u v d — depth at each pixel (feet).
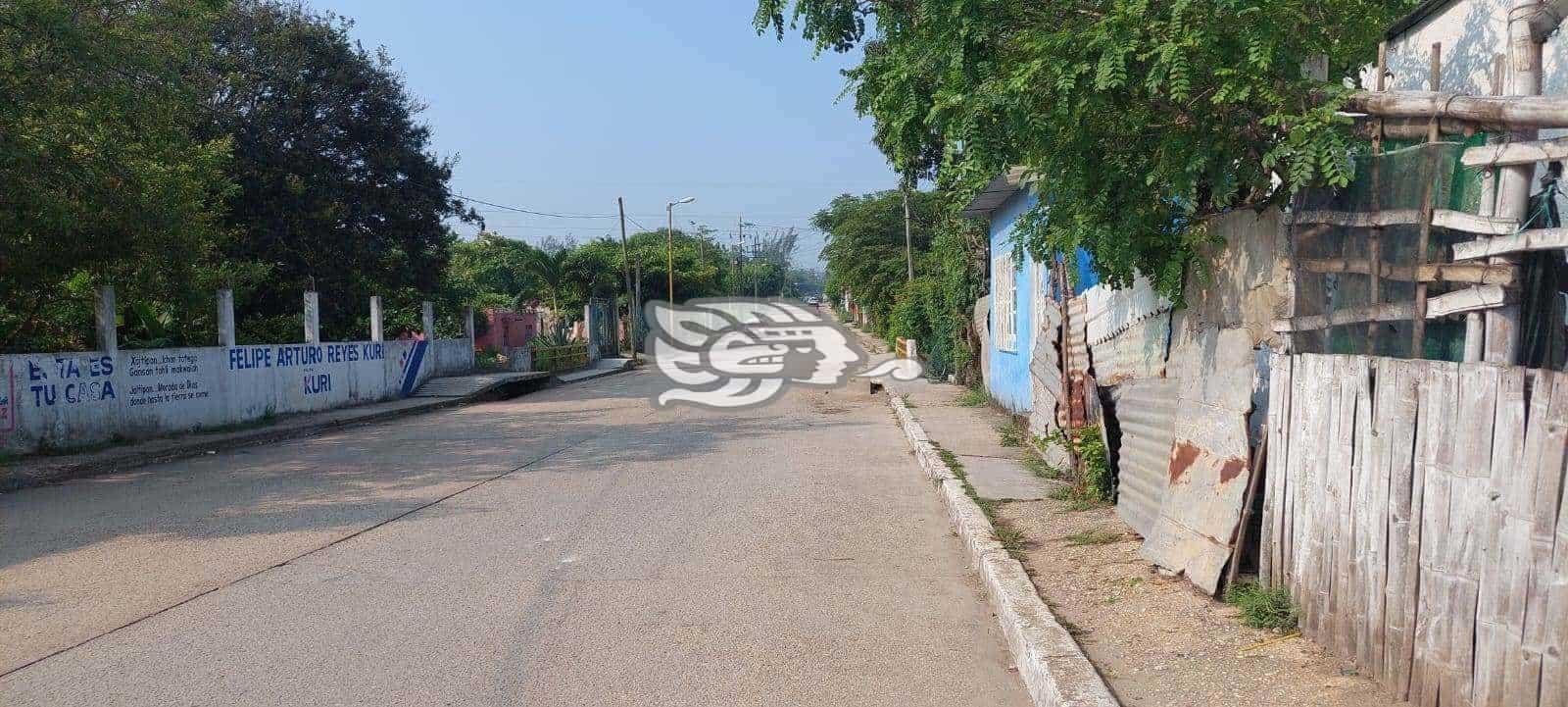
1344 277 14.75
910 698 14.94
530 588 20.80
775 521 27.76
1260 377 20.39
